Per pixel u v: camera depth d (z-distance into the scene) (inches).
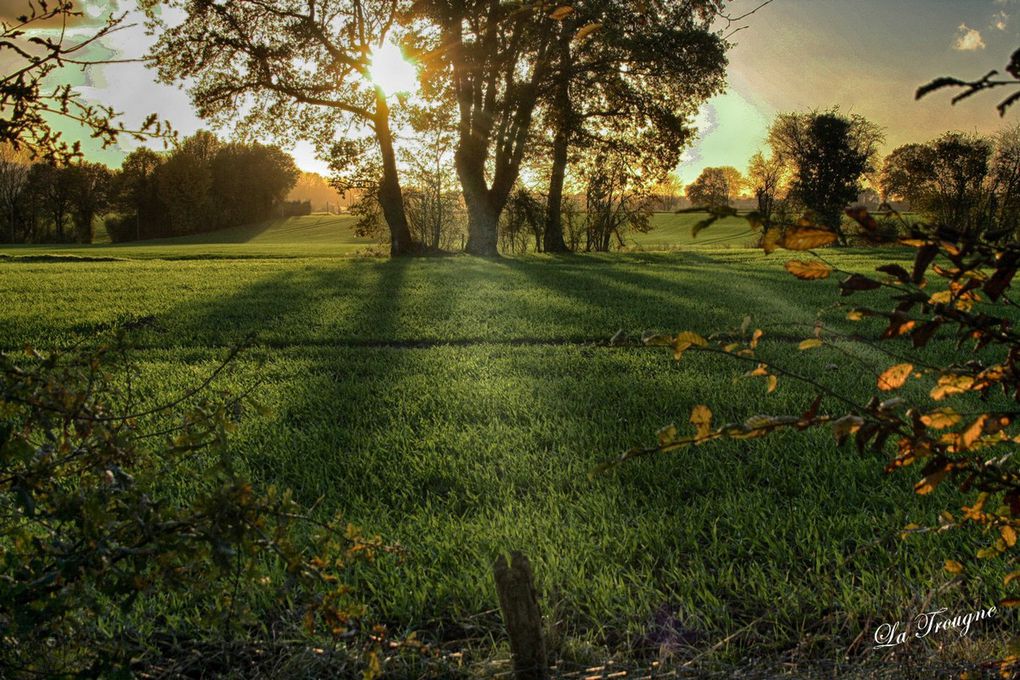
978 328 83.4
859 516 205.0
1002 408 298.8
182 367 431.2
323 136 1438.2
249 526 101.3
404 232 1517.0
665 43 1273.4
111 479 105.6
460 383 392.8
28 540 106.8
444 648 152.7
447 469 257.0
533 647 125.6
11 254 1748.3
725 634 154.1
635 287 882.1
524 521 210.5
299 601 163.2
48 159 128.9
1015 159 1945.1
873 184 2397.9
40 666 110.3
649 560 187.2
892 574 174.7
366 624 152.8
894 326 85.7
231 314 665.6
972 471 93.7
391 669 142.0
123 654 116.0
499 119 1425.9
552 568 180.9
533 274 1063.6
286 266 1244.5
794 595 163.0
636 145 1509.6
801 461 252.2
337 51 1334.9
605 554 190.1
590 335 554.9
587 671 139.9
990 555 114.8
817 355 462.9
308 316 649.6
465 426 310.7
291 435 295.7
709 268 1209.4
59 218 3816.4
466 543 197.6
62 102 123.6
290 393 369.1
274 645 145.8
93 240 4133.9
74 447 116.4
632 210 1747.0
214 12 1290.6
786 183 2412.6
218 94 1325.0
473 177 1496.1
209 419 115.0
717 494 232.8
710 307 706.2
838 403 334.3
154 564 103.1
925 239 75.6
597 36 1244.5
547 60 1373.0
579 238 1809.8
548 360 457.7
